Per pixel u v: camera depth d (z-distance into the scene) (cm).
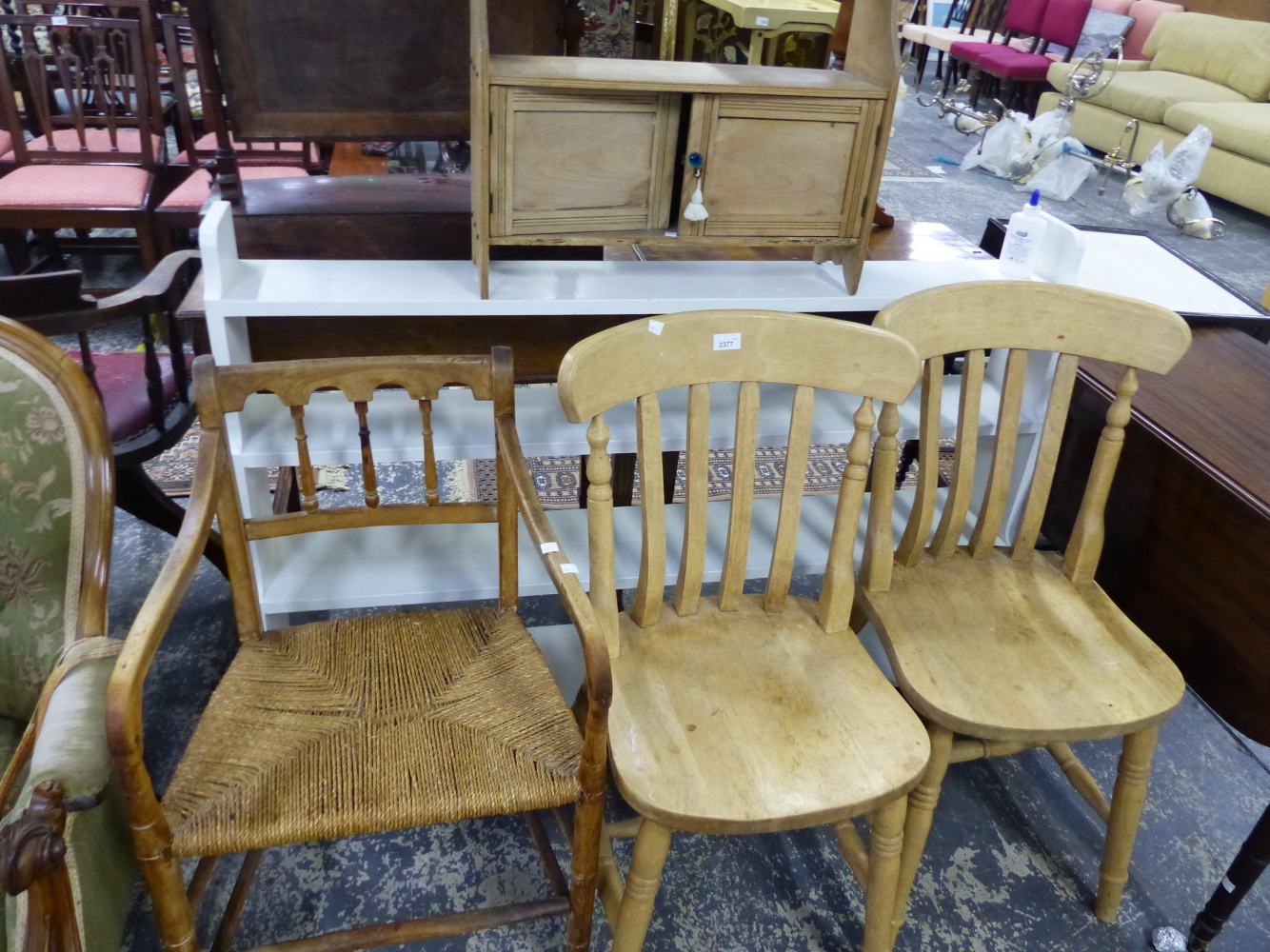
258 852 128
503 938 135
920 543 144
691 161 130
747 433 125
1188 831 158
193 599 190
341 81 139
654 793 105
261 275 138
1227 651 132
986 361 183
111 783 110
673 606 136
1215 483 134
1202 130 432
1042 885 148
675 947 135
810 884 146
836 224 143
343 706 113
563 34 148
